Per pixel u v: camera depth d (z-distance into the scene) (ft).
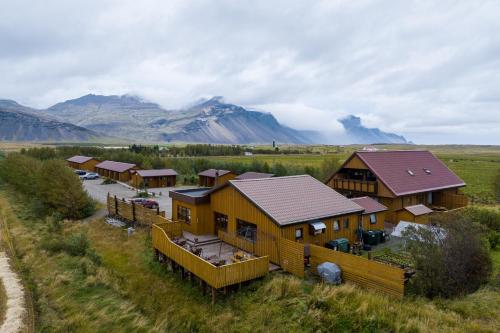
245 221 79.05
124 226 116.47
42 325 60.23
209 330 53.36
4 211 149.59
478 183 217.15
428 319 44.65
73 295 69.82
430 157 146.00
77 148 390.63
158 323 57.72
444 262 53.42
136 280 74.02
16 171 197.16
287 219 70.08
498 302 48.26
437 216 85.15
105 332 57.21
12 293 71.77
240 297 59.26
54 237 106.83
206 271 60.49
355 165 126.82
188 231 95.76
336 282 60.44
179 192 103.55
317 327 47.57
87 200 139.95
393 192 111.04
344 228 82.23
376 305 49.34
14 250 99.71
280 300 55.52
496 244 82.38
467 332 41.34
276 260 69.46
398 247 84.43
